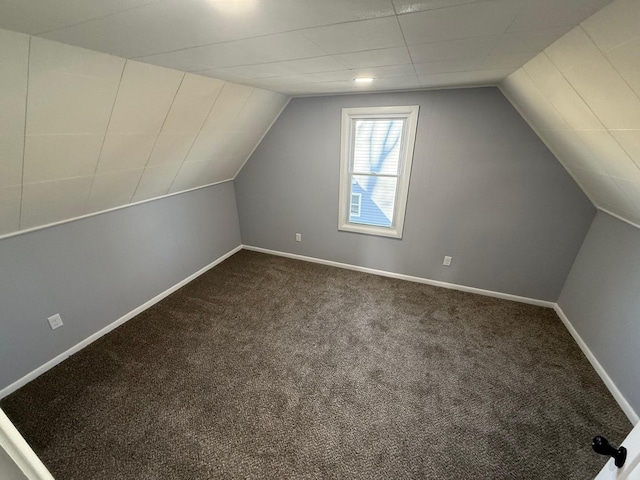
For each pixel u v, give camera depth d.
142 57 1.34
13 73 1.07
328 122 2.96
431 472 1.44
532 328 2.49
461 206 2.77
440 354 2.20
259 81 2.06
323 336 2.39
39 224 1.89
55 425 1.66
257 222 3.89
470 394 1.86
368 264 3.45
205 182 3.27
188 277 3.28
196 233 3.29
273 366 2.09
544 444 1.56
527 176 2.46
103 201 2.20
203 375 2.00
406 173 2.83
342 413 1.73
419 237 3.06
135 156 2.06
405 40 1.13
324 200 3.36
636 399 1.67
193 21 0.92
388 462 1.48
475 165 2.58
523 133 2.35
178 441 1.57
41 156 1.48
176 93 1.83
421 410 1.75
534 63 1.40
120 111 1.62
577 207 2.39
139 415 1.71
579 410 1.76
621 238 2.00
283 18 0.91
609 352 1.94
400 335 2.41
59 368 2.06
